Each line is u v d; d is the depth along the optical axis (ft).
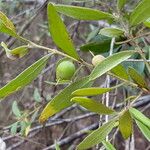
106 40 0.89
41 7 1.28
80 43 1.57
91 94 0.54
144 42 0.91
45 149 1.34
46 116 0.58
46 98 1.14
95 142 0.56
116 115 0.57
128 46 0.88
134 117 0.57
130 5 1.28
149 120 0.56
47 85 1.40
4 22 0.54
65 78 0.56
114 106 1.16
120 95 1.35
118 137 1.64
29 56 1.64
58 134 1.68
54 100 0.57
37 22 1.57
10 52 0.56
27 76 0.56
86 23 1.57
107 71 0.54
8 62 1.60
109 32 0.61
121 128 0.59
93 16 0.58
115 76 0.57
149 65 0.63
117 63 0.53
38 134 1.55
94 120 1.76
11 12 1.51
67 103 0.58
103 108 0.56
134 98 0.63
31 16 1.47
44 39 1.62
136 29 0.68
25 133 1.03
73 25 1.56
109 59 0.53
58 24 0.53
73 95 0.55
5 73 1.62
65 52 0.56
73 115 1.78
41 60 0.56
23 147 1.70
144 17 0.56
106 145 0.64
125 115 0.57
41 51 1.64
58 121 1.54
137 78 0.57
